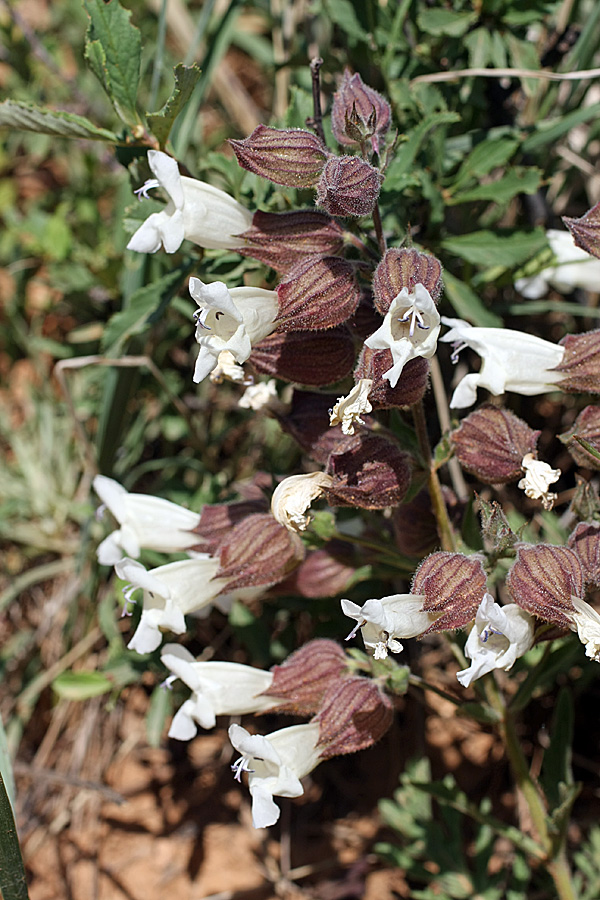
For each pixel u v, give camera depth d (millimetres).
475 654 415
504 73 493
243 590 474
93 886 526
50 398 613
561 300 568
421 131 474
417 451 447
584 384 438
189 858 530
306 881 525
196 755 551
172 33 715
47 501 588
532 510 549
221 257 474
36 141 699
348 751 441
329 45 561
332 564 473
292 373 441
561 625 419
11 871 431
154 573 446
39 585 588
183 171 460
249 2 632
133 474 566
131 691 561
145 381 575
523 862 491
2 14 688
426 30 497
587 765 532
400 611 418
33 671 567
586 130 572
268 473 484
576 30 542
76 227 612
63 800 543
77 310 611
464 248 493
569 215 569
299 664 451
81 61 689
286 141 428
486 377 436
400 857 499
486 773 538
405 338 408
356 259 454
